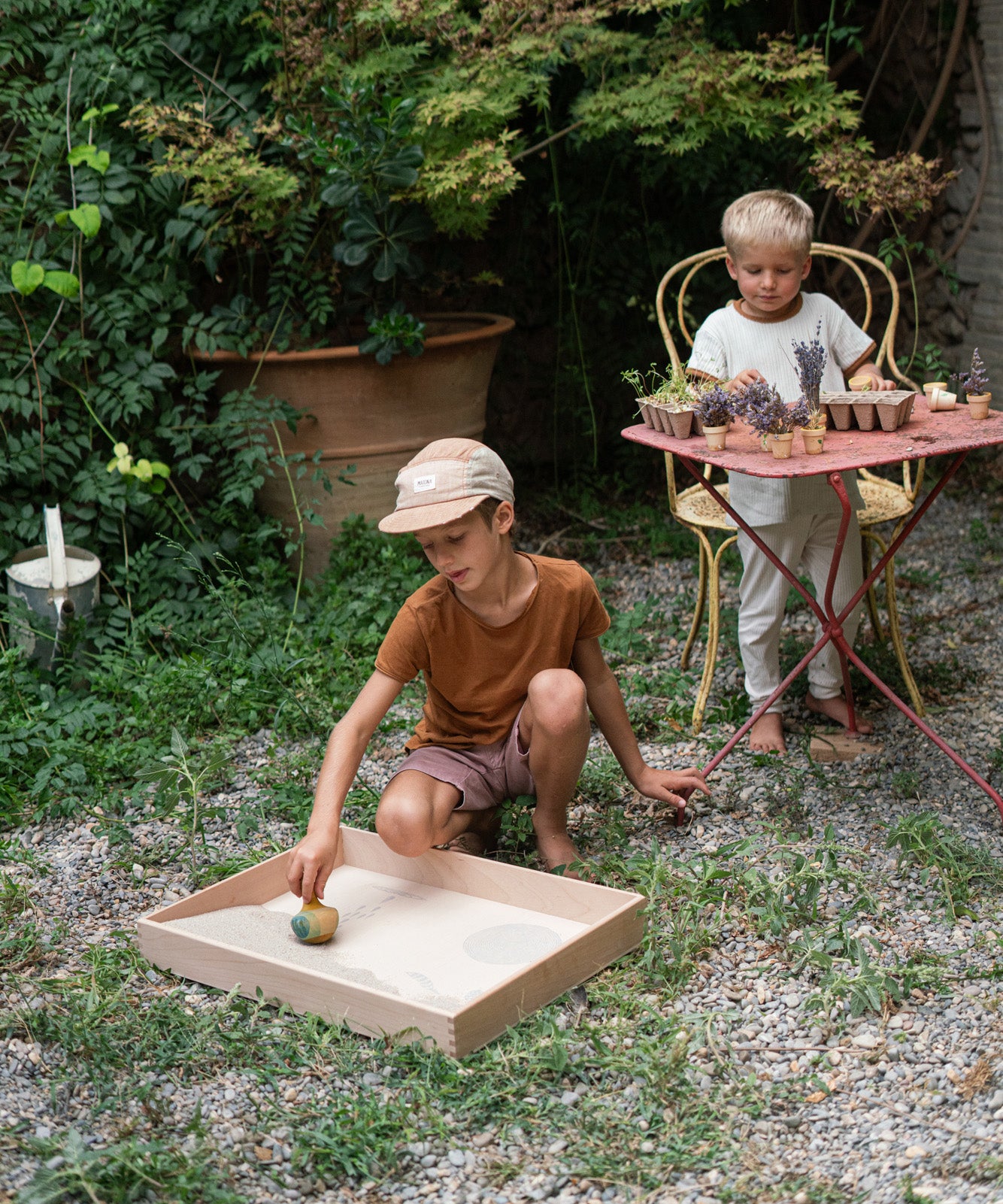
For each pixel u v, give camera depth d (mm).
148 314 4785
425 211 5066
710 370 3566
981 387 3205
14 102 4590
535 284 6402
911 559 5402
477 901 2871
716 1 6004
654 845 2877
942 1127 2164
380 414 4895
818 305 3607
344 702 4043
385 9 4676
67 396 4688
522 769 3004
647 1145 2148
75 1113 2266
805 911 2783
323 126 4875
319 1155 2139
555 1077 2330
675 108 5027
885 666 4176
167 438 5039
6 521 4551
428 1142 2176
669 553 5605
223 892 2842
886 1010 2498
